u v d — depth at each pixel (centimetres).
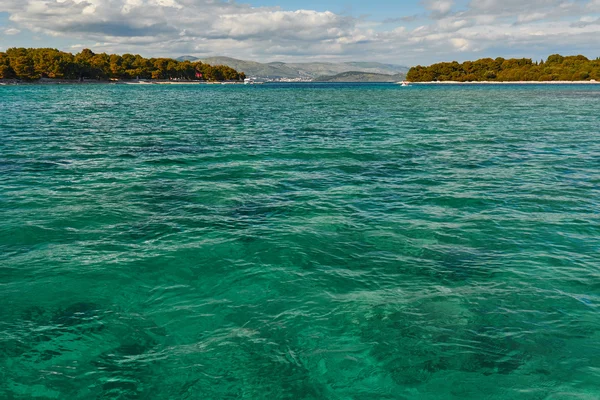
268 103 7562
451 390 574
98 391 561
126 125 3731
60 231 1130
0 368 598
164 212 1308
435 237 1123
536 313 756
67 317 731
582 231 1166
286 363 621
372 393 568
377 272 919
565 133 3266
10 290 815
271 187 1619
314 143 2725
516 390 573
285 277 888
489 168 1992
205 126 3709
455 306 779
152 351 645
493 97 9681
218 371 601
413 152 2412
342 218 1268
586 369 611
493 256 1005
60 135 2977
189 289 839
